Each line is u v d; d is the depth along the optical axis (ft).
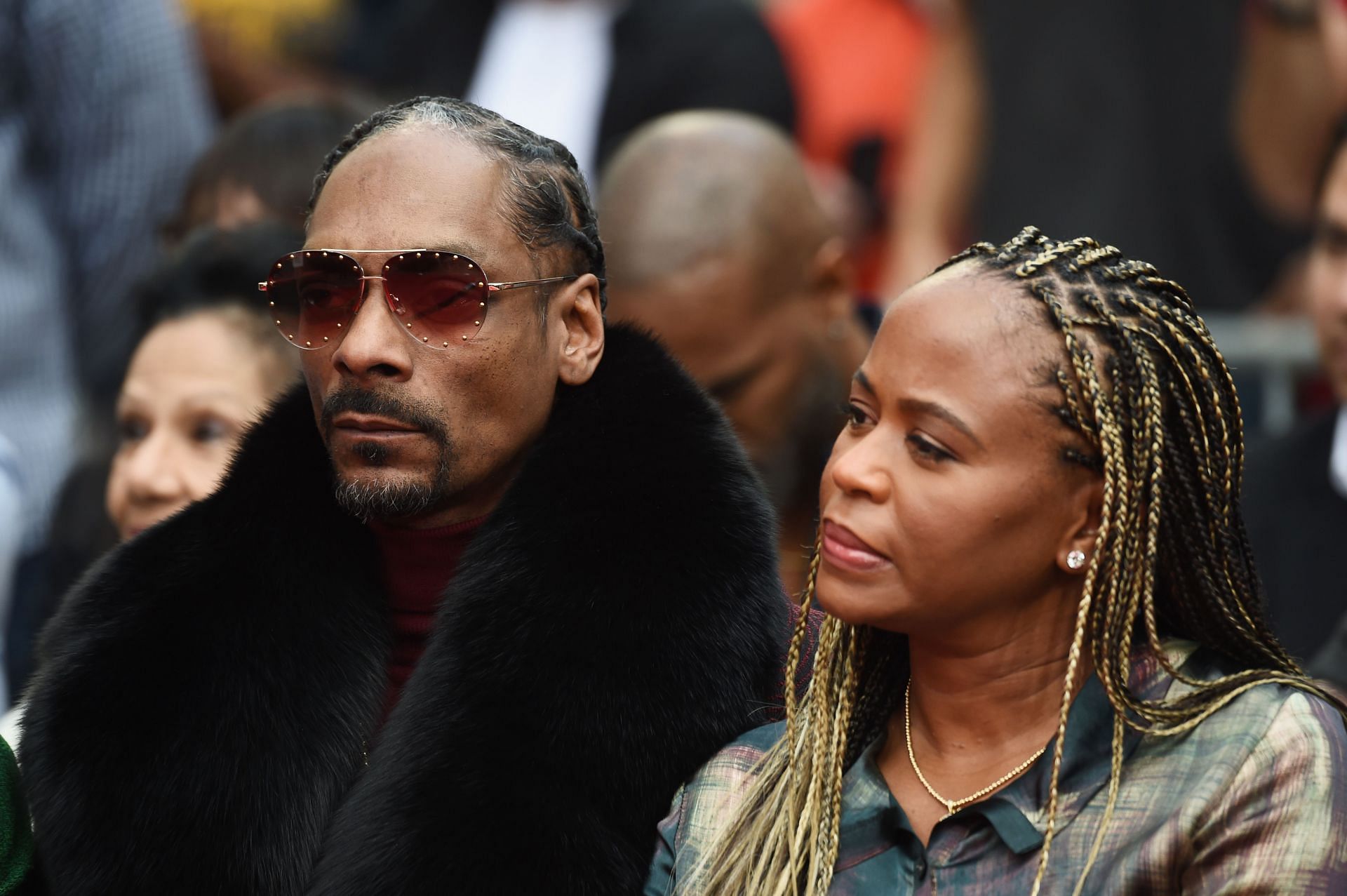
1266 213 71.10
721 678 33.63
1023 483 29.50
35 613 52.60
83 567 50.75
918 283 30.81
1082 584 30.50
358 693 35.32
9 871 33.86
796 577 47.85
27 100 64.59
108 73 64.49
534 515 34.60
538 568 34.19
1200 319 31.32
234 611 35.58
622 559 34.24
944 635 30.58
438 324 33.27
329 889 32.65
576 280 35.17
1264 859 28.45
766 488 39.60
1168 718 29.73
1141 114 71.77
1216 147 71.26
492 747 32.81
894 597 30.04
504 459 34.78
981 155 73.46
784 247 49.52
